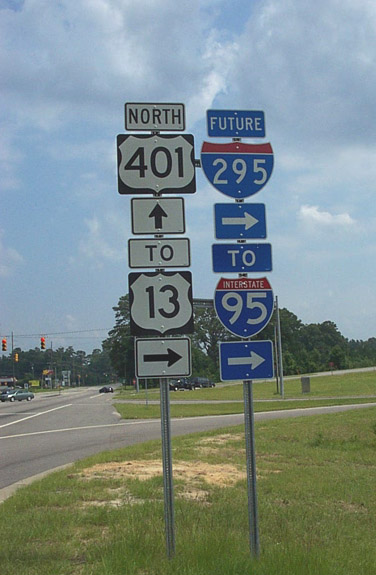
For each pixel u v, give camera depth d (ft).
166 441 18.25
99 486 31.71
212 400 160.45
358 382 217.15
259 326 19.56
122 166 19.62
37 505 27.17
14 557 18.85
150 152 19.80
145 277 19.20
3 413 129.18
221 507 26.23
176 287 19.22
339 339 487.61
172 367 18.79
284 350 391.45
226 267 19.63
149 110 19.94
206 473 37.04
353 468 42.60
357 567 18.99
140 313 19.07
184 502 26.96
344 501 31.73
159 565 16.98
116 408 131.44
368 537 24.44
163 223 19.42
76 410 133.18
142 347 18.80
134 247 19.24
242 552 18.19
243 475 37.01
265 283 19.79
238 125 20.24
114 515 24.07
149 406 136.15
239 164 20.07
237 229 19.83
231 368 19.04
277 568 16.79
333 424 67.31
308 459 45.70
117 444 60.13
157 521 22.90
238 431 62.54
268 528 23.35
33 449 57.62
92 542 20.34
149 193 19.65
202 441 53.98
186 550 18.12
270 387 218.79
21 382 480.23
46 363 601.62
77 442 63.36
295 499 31.01
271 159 20.26
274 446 51.83
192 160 19.90
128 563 17.24
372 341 586.45
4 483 37.35
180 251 19.35
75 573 17.37
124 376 359.87
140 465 39.83
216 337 340.59
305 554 18.12
